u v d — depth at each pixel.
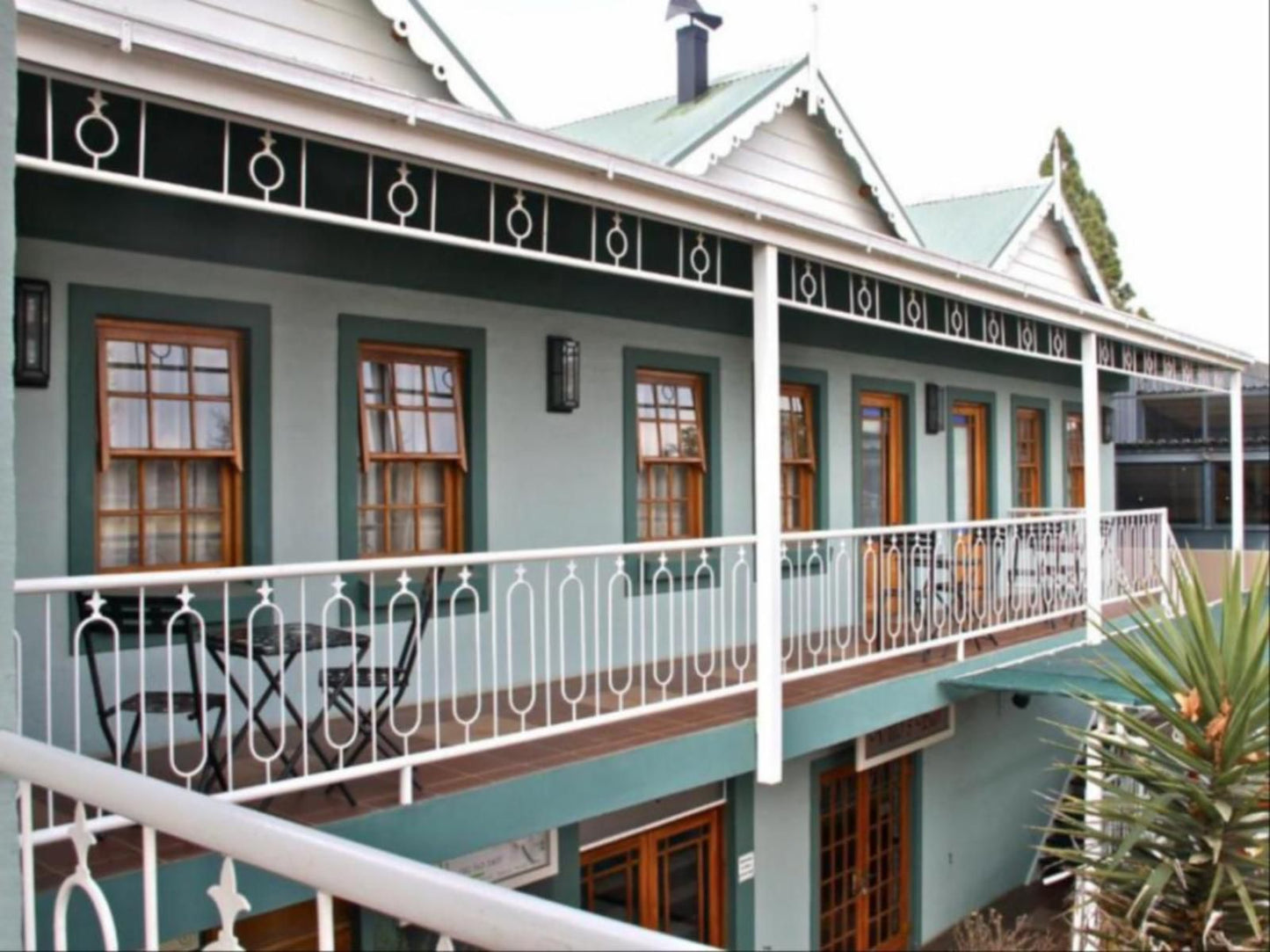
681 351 8.60
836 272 7.55
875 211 11.07
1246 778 5.54
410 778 4.80
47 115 3.60
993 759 11.51
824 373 10.02
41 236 5.27
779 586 6.41
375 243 6.57
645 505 8.52
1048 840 12.10
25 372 5.15
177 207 5.71
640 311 8.23
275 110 4.01
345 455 6.44
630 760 5.80
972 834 11.13
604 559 7.96
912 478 11.09
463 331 7.06
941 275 7.63
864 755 9.48
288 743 5.74
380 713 5.66
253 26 6.44
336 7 6.80
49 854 4.12
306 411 6.29
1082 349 9.86
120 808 1.65
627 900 7.68
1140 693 6.01
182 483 5.92
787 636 9.45
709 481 8.84
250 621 4.34
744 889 8.34
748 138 9.66
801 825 9.02
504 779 5.23
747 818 8.38
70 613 5.37
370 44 6.97
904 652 7.67
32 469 5.27
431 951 6.16
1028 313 8.77
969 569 8.82
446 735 5.96
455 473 7.16
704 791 8.15
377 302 6.61
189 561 5.94
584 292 7.82
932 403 11.36
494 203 5.55
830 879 9.41
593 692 7.16
